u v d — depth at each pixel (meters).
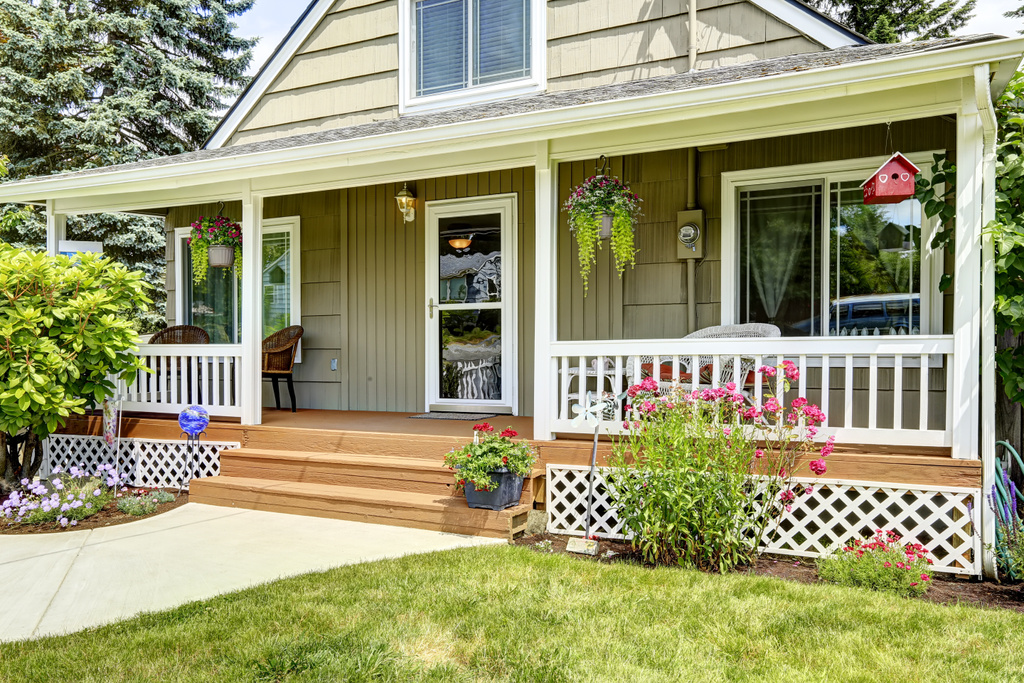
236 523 5.25
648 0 6.70
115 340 6.00
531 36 7.15
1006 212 4.83
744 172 6.04
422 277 7.60
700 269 6.22
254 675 2.82
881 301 5.69
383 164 5.92
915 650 3.05
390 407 7.77
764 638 3.17
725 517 4.08
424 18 7.73
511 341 7.15
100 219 15.83
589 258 5.82
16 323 5.56
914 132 5.54
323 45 8.19
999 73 4.09
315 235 8.18
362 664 2.88
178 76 17.19
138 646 3.10
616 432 4.97
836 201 5.80
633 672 2.85
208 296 8.89
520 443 5.01
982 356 4.27
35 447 6.41
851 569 3.95
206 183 6.51
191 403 6.89
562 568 4.07
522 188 7.07
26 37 15.23
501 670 2.88
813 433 4.33
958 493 4.21
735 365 4.73
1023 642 3.13
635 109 4.62
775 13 6.18
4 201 7.40
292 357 7.69
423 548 4.56
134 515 5.50
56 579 4.07
